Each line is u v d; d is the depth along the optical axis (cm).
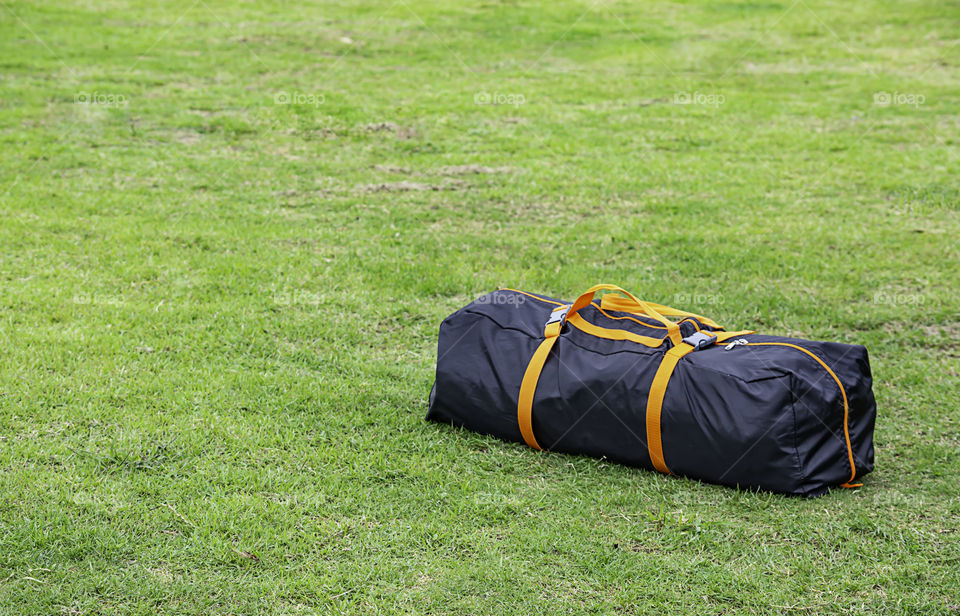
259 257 606
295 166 862
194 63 1346
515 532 308
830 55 1593
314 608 267
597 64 1502
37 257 581
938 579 284
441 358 382
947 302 557
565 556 296
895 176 875
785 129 1083
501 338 372
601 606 271
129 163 838
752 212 757
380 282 568
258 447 361
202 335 474
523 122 1086
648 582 283
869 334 508
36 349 440
